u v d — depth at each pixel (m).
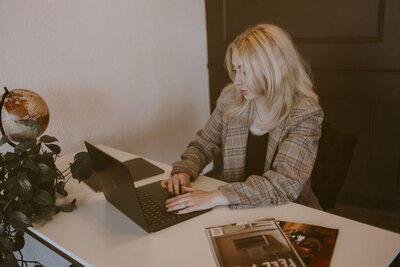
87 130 2.17
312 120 1.49
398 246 1.04
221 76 2.93
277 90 1.47
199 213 1.26
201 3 2.80
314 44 2.55
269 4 2.62
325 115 2.66
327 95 2.61
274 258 1.00
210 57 2.95
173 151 2.82
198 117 3.00
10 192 1.18
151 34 2.44
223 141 1.72
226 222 1.20
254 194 1.31
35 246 1.97
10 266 1.23
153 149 2.65
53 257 2.07
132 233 1.18
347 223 1.16
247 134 1.66
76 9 1.98
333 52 2.51
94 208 1.35
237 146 1.67
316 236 1.08
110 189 1.29
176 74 2.70
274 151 1.54
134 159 1.80
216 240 1.10
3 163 1.21
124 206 1.26
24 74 1.83
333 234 1.09
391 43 2.31
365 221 2.50
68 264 2.15
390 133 2.48
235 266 0.98
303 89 1.53
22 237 1.29
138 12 2.32
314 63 2.59
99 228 1.22
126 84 2.34
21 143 1.23
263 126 1.54
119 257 1.06
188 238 1.13
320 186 1.50
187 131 2.91
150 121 2.57
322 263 0.97
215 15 2.82
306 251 1.02
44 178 1.24
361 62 2.43
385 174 2.57
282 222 1.17
